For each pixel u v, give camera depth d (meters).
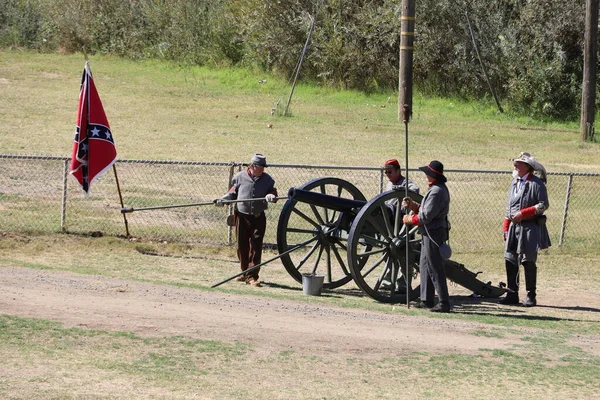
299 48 95.75
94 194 44.22
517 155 63.72
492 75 89.88
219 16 105.25
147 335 22.48
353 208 30.66
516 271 30.61
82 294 26.59
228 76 98.00
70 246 35.00
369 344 23.25
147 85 90.62
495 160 60.88
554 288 33.69
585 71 72.75
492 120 84.19
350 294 31.09
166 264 33.66
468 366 21.81
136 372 19.39
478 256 37.97
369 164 56.16
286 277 33.44
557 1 88.94
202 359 20.78
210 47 104.31
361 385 19.64
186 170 51.44
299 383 19.45
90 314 24.14
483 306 30.14
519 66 88.31
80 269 31.25
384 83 93.75
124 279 29.72
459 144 67.75
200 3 107.62
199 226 39.78
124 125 68.25
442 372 21.11
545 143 71.06
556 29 87.94
